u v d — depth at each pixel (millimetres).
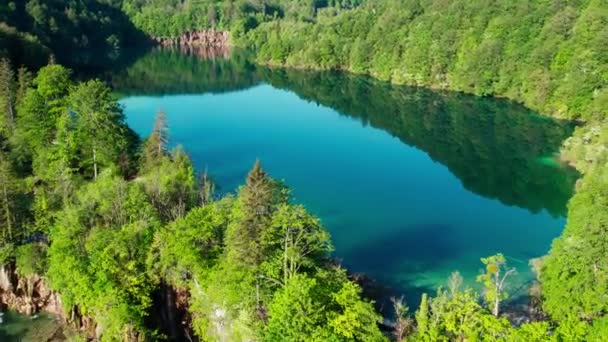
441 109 182875
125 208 67938
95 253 60875
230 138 147375
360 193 112250
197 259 57938
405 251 87938
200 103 187000
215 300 54688
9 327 64812
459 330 48594
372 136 153125
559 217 101625
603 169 91500
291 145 143625
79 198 71312
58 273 62375
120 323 57594
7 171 72812
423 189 115250
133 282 59344
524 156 135125
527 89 181375
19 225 70562
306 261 53719
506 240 92250
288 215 54938
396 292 75125
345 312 47438
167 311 61906
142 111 170625
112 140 88125
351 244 90438
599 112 149000
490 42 198625
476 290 75000
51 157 84875
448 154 137750
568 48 172875
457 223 98875
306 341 46562
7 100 96875
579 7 191125
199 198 77500
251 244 53219
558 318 55562
